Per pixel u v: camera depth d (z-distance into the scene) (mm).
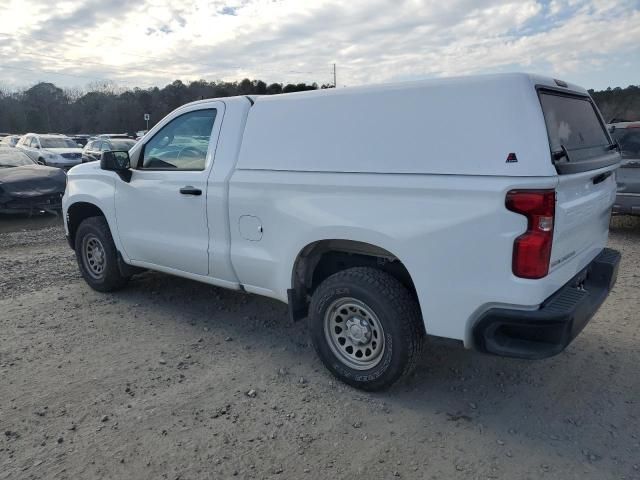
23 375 3898
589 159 3361
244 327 4836
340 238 3518
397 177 3238
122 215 5152
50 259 7430
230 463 2910
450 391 3674
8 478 2777
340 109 3561
